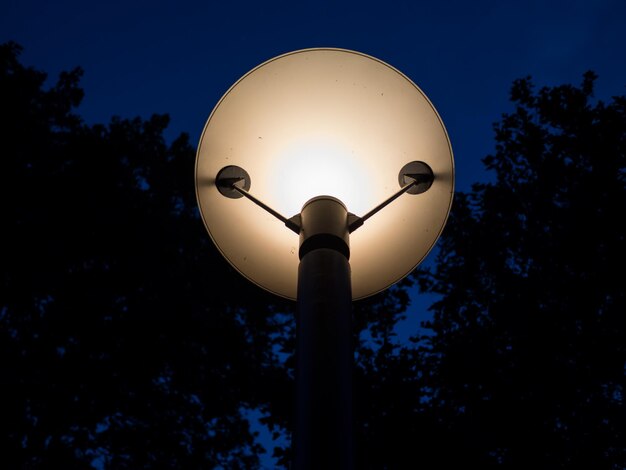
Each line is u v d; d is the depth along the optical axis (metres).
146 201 12.77
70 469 9.57
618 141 10.20
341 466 1.72
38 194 11.81
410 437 8.45
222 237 2.85
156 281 11.93
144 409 10.70
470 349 9.12
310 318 2.06
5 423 9.34
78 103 13.23
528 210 10.06
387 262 2.81
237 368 11.20
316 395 1.85
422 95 2.79
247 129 2.79
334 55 2.80
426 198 2.80
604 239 9.47
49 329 10.76
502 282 9.75
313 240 2.35
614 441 8.24
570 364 8.77
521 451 8.36
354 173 2.76
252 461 10.73
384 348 9.44
